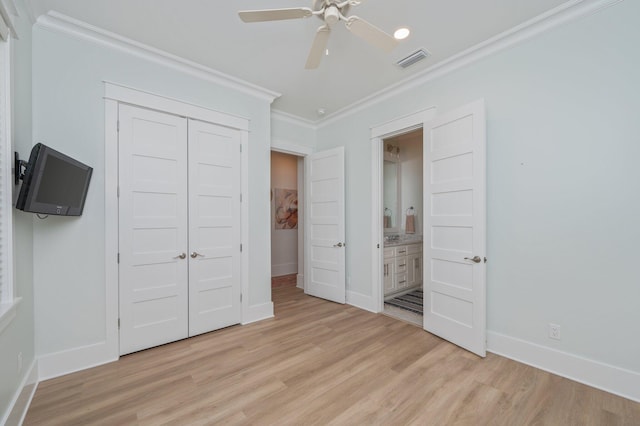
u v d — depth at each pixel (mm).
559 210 2090
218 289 2953
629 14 1816
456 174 2549
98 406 1751
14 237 1669
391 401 1794
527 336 2236
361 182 3711
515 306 2303
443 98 2801
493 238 2430
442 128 2684
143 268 2494
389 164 4926
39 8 1956
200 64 2734
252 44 2430
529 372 2105
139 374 2107
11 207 1598
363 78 3006
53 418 1646
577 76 2012
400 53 2539
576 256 2018
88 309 2217
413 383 1982
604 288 1906
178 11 2029
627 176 1829
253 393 1882
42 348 2033
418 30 2236
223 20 2125
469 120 2434
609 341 1883
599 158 1927
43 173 1642
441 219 2697
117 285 2352
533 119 2213
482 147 2324
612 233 1880
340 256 3844
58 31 2119
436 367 2189
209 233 2895
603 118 1912
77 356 2162
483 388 1918
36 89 2027
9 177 1584
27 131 1919
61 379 2035
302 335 2814
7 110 1580
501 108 2385
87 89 2234
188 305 2748
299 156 4668
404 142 5020
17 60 1771
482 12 2039
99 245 2270
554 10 2016
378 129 3469
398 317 3312
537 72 2191
